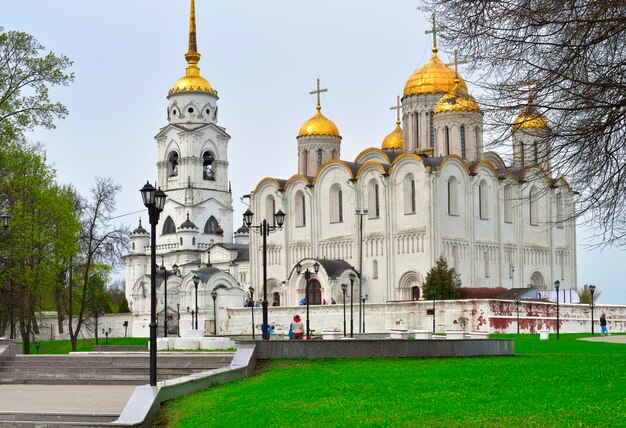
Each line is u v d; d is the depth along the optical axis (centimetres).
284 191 12225
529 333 8456
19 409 3084
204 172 17025
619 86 2816
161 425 2828
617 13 2819
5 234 6319
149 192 3275
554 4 2861
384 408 2648
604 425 2214
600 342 5938
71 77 6444
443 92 11706
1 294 6912
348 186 11488
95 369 4144
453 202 10850
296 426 2484
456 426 2328
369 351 4103
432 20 3142
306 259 11162
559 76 2902
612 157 2961
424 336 5378
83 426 2814
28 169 6744
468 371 3419
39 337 10700
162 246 16888
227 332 11031
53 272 6944
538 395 2705
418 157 10731
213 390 3331
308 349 4053
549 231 11881
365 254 11244
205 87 17062
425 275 10588
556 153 3011
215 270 11656
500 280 11275
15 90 6250
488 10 2966
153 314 3152
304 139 13212
